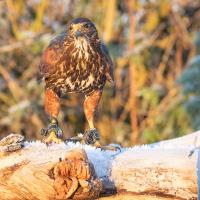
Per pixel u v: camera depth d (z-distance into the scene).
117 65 18.14
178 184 6.03
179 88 18.27
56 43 7.11
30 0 19.00
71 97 18.42
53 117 7.11
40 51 17.95
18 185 5.95
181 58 19.30
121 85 18.67
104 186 6.05
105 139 18.23
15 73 18.66
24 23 19.00
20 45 17.94
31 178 5.91
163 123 17.64
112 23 17.97
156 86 18.20
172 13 19.08
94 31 7.06
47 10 18.97
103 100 18.19
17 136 6.21
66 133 18.41
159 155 6.26
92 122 7.16
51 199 5.92
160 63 19.00
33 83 18.06
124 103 18.56
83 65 7.05
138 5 19.00
